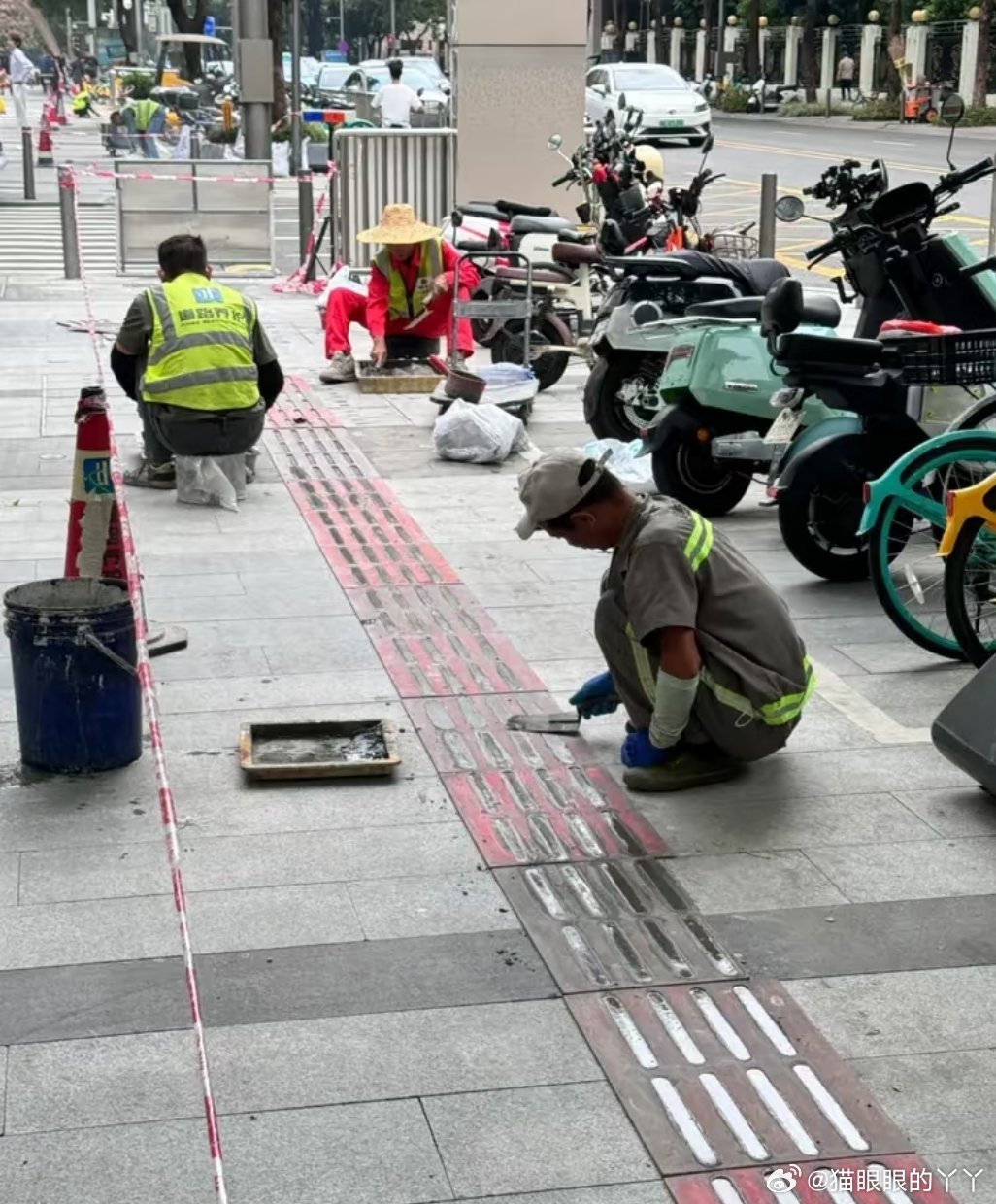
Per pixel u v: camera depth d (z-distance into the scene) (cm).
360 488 823
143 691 485
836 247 750
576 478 444
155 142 2725
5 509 768
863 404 645
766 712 460
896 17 4922
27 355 1184
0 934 388
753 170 2789
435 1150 309
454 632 606
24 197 2152
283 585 659
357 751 497
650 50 7262
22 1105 322
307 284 1606
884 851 435
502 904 405
